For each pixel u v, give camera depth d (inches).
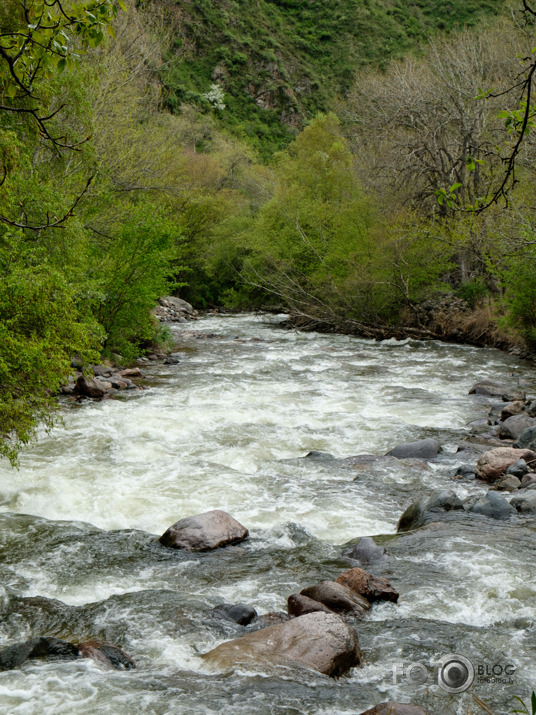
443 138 1130.7
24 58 152.5
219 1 3806.6
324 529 278.2
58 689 154.9
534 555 239.0
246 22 3823.8
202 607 203.5
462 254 1034.1
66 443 392.8
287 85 3597.4
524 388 590.2
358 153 1483.8
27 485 318.7
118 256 652.1
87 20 143.9
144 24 1230.9
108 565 239.0
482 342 876.0
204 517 266.2
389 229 946.7
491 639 185.2
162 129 1229.1
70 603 210.8
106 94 819.4
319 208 1155.9
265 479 338.3
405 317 994.1
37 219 441.1
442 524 272.1
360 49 3688.5
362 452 397.4
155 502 303.6
